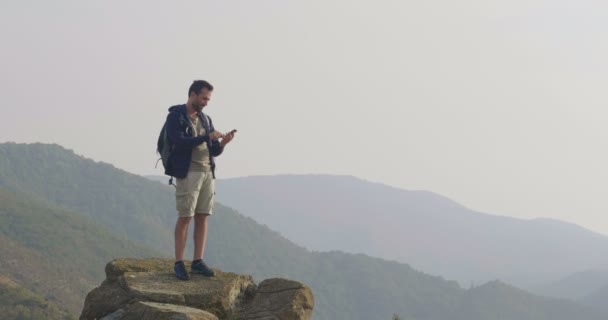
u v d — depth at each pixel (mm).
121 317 6875
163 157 7656
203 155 7703
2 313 136875
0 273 180250
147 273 7832
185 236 7777
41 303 148375
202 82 7652
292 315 7199
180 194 7633
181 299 7141
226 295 7492
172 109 7676
